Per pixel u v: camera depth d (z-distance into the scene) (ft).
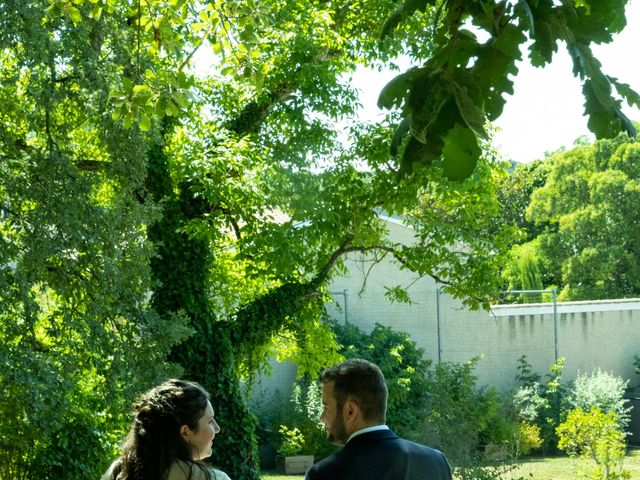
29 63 31.73
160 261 44.60
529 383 74.54
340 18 46.60
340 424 10.46
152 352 35.14
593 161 122.21
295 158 45.62
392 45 43.91
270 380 67.97
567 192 123.44
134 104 21.97
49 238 31.78
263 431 65.41
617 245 115.65
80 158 40.19
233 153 42.57
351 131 45.14
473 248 46.50
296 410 64.85
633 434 73.56
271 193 42.11
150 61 36.76
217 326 46.29
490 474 47.88
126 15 35.68
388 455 10.17
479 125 6.53
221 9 23.73
